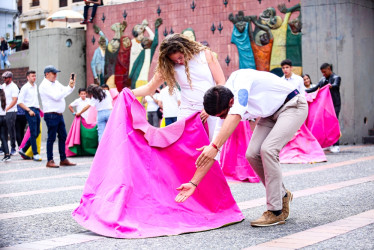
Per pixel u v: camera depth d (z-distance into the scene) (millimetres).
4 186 8180
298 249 3904
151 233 4535
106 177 4867
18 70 21344
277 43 15422
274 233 4531
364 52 15078
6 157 12820
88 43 19734
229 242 4246
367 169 8961
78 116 13875
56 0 35812
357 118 14641
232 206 5188
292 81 11125
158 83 5547
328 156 11570
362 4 15016
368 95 15305
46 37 19781
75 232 4797
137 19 18344
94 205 4805
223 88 4426
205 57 5500
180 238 4449
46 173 9938
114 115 5078
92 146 13859
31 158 13172
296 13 15117
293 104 4828
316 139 11758
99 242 4328
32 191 7574
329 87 12188
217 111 4438
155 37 17906
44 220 5410
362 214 5191
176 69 5477
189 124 5121
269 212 4887
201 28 16844
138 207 4766
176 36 5383
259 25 15727
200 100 5531
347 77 14422
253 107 4801
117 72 18922
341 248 3896
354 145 14320
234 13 16172
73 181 8688
